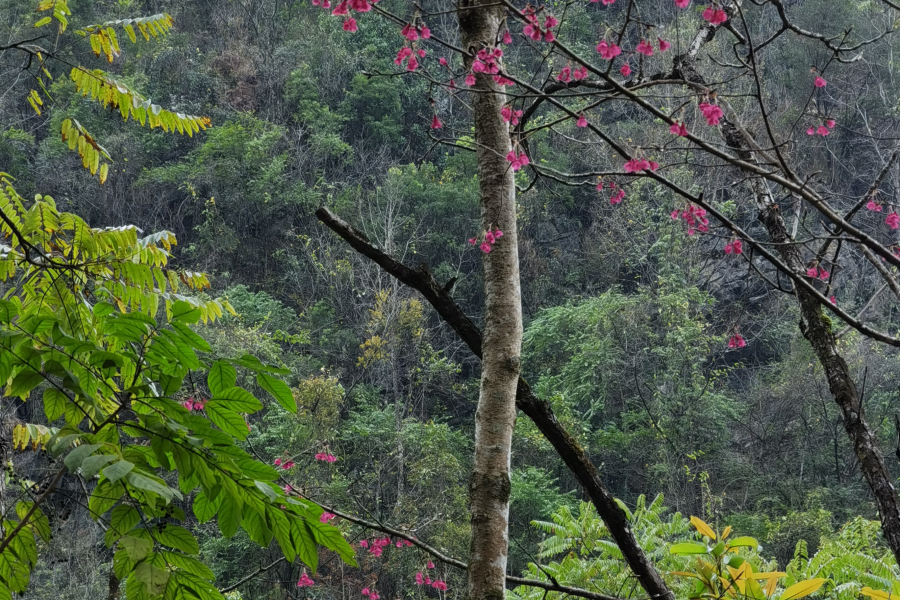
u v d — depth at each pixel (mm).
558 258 27250
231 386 1579
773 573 2777
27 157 27641
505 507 2523
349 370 22984
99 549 12430
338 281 24719
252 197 27094
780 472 19578
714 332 22062
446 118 30562
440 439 17641
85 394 1466
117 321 1479
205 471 1479
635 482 19703
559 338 22875
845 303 20312
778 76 24703
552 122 2346
